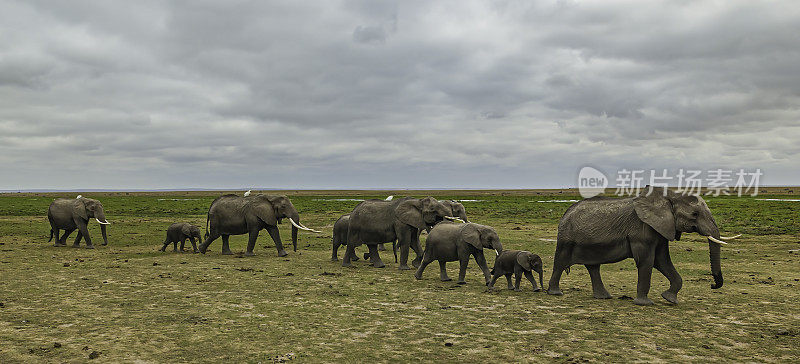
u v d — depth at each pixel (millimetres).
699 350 8328
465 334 9312
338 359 7824
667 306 11812
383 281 15320
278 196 21766
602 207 12594
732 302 12266
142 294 13055
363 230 18469
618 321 10312
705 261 19891
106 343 8602
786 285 14656
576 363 7613
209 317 10570
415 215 17906
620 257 12359
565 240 12969
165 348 8352
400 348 8414
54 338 8922
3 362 7582
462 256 14805
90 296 12766
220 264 18750
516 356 7988
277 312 11078
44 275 16031
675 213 11781
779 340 8953
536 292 13641
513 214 48688
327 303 12062
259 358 7863
